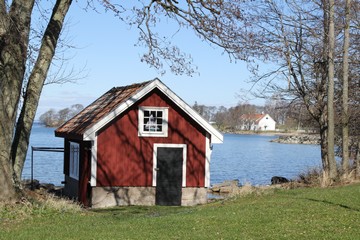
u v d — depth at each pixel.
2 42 14.38
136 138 22.28
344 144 24.45
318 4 25.16
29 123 15.48
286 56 25.88
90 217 14.11
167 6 16.97
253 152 73.75
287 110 29.83
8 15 14.27
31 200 14.83
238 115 129.62
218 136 23.05
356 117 27.45
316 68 26.80
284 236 10.45
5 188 14.30
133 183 22.14
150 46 18.19
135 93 21.92
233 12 17.08
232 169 47.12
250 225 11.78
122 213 17.58
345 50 24.25
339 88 27.17
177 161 22.67
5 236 11.15
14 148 15.16
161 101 22.58
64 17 15.74
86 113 25.31
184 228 11.69
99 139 21.75
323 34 25.66
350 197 16.23
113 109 21.66
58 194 26.09
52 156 57.75
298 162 55.34
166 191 22.44
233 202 17.62
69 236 11.03
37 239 10.77
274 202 15.90
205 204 20.41
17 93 14.63
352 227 11.23
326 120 26.92
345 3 24.61
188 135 22.86
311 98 27.36
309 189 20.33
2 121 14.24
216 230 11.30
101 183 21.70
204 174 22.94
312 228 11.22
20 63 14.62
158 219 13.23
